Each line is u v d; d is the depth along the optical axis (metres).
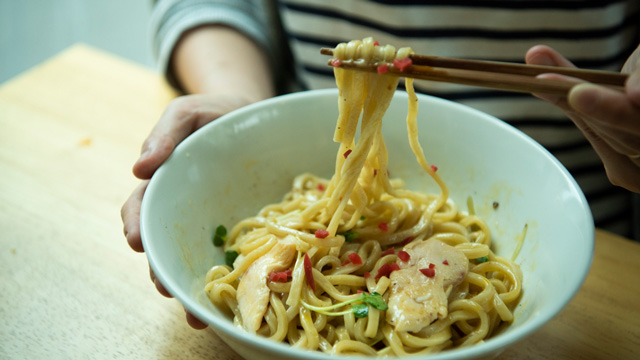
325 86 0.52
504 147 0.34
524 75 0.28
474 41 0.47
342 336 0.31
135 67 0.53
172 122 0.35
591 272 0.35
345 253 0.34
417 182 0.38
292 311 0.31
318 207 0.34
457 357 0.24
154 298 0.34
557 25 0.45
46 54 0.91
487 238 0.35
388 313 0.30
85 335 0.32
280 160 0.38
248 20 0.52
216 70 0.47
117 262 0.36
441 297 0.30
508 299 0.31
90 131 0.46
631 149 0.28
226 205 0.36
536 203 0.32
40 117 0.47
